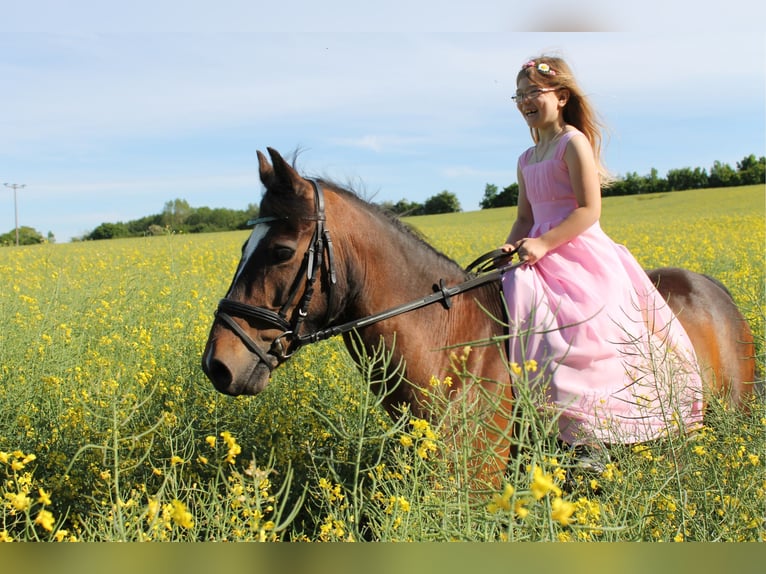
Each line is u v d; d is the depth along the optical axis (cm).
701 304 404
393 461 289
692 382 350
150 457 332
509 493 155
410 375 308
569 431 311
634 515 247
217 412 372
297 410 393
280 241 290
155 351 529
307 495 334
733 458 287
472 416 241
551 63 356
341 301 303
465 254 1650
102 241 3466
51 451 349
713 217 3269
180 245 2366
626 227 2800
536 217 362
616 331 325
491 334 324
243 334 289
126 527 226
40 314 609
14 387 407
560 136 352
